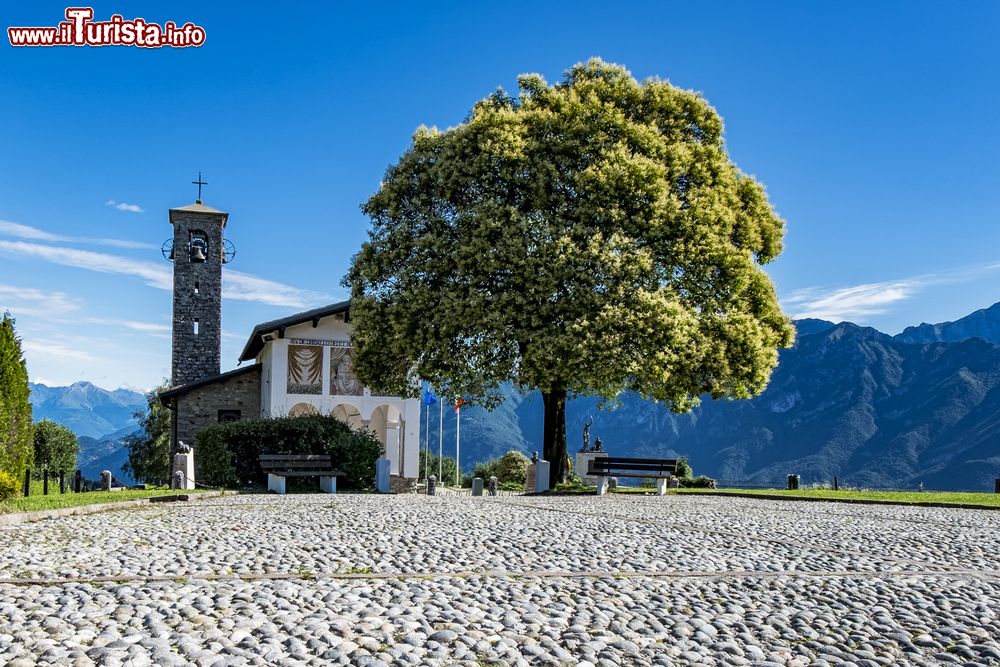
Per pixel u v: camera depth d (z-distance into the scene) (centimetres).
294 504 1812
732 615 718
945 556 1143
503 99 3216
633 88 3094
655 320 2628
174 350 4319
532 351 2622
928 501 2191
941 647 628
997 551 1205
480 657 564
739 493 2484
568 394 3212
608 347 2591
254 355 4303
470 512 1652
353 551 1047
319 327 3578
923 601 789
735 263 2892
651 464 2494
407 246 2952
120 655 534
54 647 550
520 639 610
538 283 2688
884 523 1612
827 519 1675
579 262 2678
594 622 674
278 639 586
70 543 1097
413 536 1214
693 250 2803
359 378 3119
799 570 970
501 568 927
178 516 1508
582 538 1245
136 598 717
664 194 2819
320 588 786
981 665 582
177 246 4359
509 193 2900
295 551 1038
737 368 2859
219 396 3941
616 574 897
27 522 1375
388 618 662
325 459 2547
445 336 2809
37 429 6631
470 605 721
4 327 2186
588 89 3056
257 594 746
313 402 3553
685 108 3145
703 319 2816
